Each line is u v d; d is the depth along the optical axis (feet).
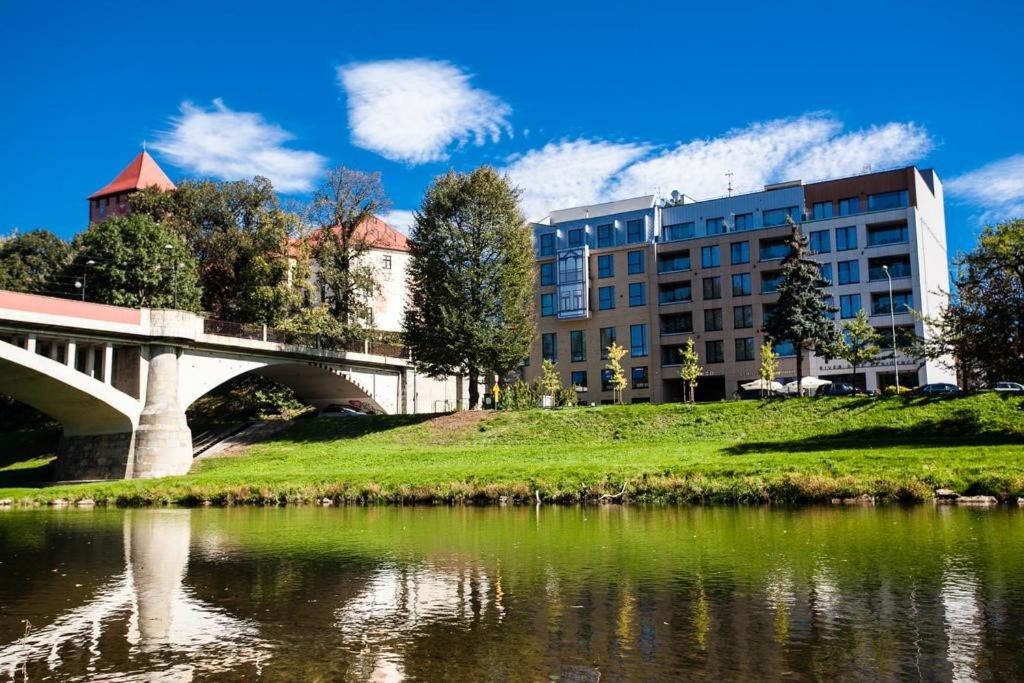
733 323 275.18
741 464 119.03
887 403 162.20
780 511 96.68
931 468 104.37
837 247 274.77
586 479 119.65
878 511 92.43
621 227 308.81
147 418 179.93
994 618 49.44
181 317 185.26
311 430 206.28
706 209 302.66
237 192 261.65
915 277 264.52
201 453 195.72
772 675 41.37
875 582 58.54
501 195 209.97
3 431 248.32
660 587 59.52
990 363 142.92
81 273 234.17
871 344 225.15
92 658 47.34
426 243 208.13
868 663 42.60
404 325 212.84
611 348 230.27
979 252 143.84
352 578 66.74
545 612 53.98
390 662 45.11
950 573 60.34
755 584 59.31
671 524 89.56
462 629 50.80
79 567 75.31
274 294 237.04
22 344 169.27
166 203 261.03
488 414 197.77
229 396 261.24
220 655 47.32
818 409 166.81
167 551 83.30
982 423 146.10
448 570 68.44
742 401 178.70
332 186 244.63
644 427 175.83
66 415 187.62
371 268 251.60
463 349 200.03
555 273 307.58
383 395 248.93
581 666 43.47
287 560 75.92
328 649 47.75
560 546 77.97
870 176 290.35
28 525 110.22
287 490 134.51
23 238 280.10
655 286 285.84
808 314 202.90
